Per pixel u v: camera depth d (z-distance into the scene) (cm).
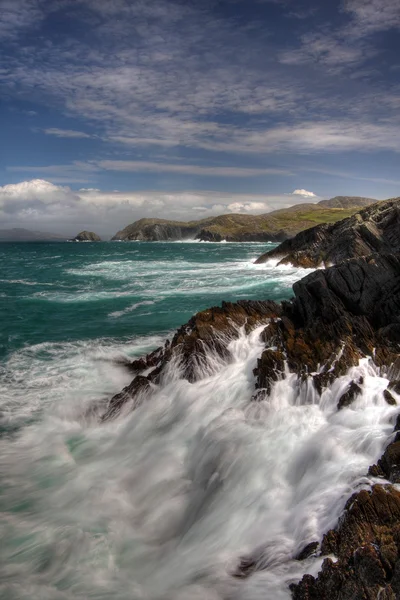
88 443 1150
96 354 1909
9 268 6600
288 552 616
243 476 847
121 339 2180
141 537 775
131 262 7350
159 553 723
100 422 1278
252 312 1814
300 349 1273
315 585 522
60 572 679
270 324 1565
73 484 946
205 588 595
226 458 900
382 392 972
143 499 888
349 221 6222
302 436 912
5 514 837
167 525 802
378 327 1482
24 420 1273
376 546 531
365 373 1091
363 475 701
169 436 1097
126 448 1107
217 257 8481
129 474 978
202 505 825
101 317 2705
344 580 503
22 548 735
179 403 1238
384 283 1527
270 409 1054
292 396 1095
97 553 724
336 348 1222
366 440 805
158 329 2380
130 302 3188
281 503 748
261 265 6116
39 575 671
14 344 2098
